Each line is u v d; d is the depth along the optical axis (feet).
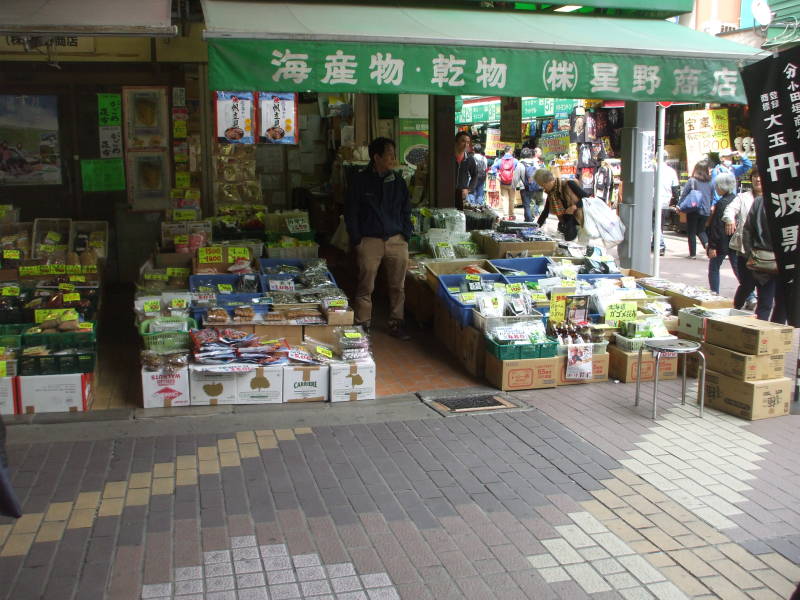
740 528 13.69
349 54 18.63
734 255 31.94
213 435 17.61
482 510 14.21
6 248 26.21
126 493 14.62
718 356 19.84
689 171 49.26
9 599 11.19
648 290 26.00
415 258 29.50
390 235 24.63
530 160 57.16
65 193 32.19
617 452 16.98
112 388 20.71
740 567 12.44
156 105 31.81
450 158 33.83
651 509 14.35
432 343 25.82
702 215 44.04
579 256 28.09
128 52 31.42
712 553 12.84
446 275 25.46
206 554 12.52
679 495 14.93
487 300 22.56
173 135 32.27
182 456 16.38
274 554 12.56
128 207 32.32
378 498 14.62
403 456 16.62
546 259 27.25
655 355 18.99
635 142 29.40
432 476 15.64
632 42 21.94
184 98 32.04
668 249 49.32
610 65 20.66
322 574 12.03
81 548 12.64
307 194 44.78
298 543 12.92
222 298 22.35
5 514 9.43
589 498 14.75
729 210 31.04
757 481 15.60
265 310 22.00
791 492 15.14
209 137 32.53
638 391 20.02
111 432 17.65
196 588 11.58
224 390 19.45
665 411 19.72
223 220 30.66
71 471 15.53
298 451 16.80
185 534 13.14
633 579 12.05
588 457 16.69
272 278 24.21
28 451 16.48
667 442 17.60
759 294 26.43
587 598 11.53
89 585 11.58
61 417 18.43
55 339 19.19
